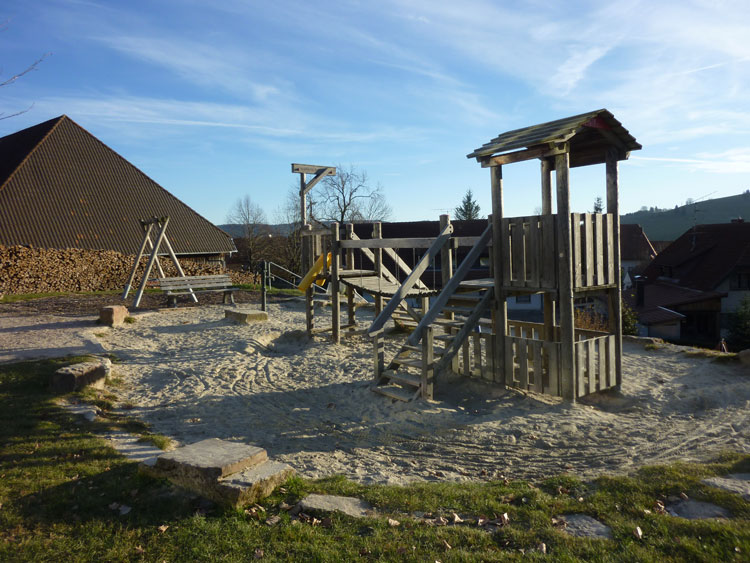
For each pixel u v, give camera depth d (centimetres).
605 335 815
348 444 607
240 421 682
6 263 1948
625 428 636
